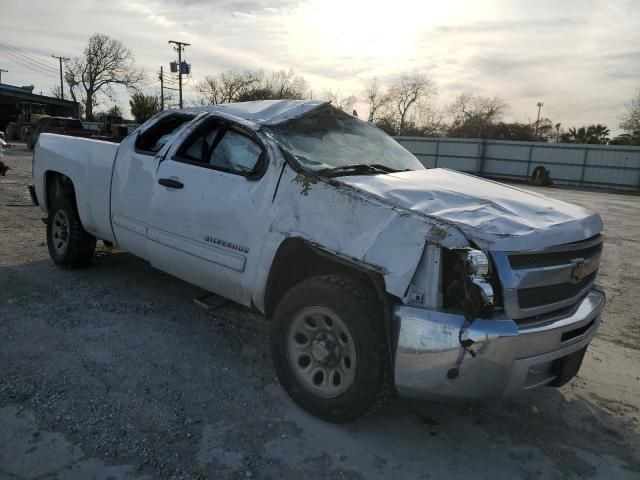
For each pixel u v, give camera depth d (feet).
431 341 8.36
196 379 11.25
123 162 14.49
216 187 11.76
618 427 10.53
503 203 10.01
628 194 91.20
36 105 132.87
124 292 16.03
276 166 10.85
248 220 11.00
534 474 8.90
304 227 9.99
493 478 8.72
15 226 24.50
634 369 13.20
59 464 8.28
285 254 10.53
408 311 8.59
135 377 11.14
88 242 17.33
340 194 9.72
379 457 9.05
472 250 8.22
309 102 13.47
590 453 9.62
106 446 8.79
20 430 9.04
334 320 9.53
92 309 14.58
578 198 72.18
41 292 15.60
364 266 9.07
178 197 12.57
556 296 9.36
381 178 10.85
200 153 12.69
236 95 212.23
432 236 8.48
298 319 10.11
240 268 11.21
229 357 12.40
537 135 199.52
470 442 9.71
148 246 13.73
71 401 10.03
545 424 10.51
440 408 10.83
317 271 11.19
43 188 18.26
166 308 15.03
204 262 12.09
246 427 9.63
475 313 8.26
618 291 20.62
